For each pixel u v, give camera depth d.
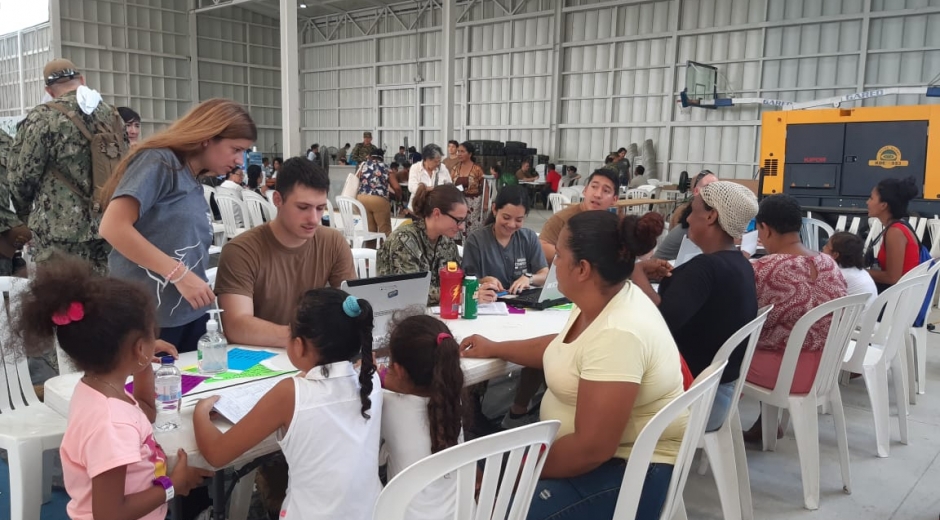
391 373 1.50
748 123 11.85
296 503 1.34
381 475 1.83
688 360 2.10
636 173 12.00
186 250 1.86
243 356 1.81
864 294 2.35
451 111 11.13
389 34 16.34
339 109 17.95
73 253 2.60
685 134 12.62
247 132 1.83
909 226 3.61
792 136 7.57
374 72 16.89
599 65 13.44
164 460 1.28
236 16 17.34
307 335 1.35
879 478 2.65
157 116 16.31
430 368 1.44
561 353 1.61
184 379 1.63
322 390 1.34
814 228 5.62
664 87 12.70
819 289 2.44
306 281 2.08
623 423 1.43
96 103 2.62
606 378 1.43
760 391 2.49
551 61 13.91
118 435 1.20
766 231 2.66
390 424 1.48
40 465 1.83
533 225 11.40
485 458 1.16
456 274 2.31
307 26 18.22
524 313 2.46
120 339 1.22
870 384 2.81
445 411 1.44
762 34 11.58
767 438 2.87
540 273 3.02
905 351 3.23
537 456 1.25
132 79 15.77
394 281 1.93
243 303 1.92
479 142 12.83
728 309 2.03
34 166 2.52
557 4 13.55
